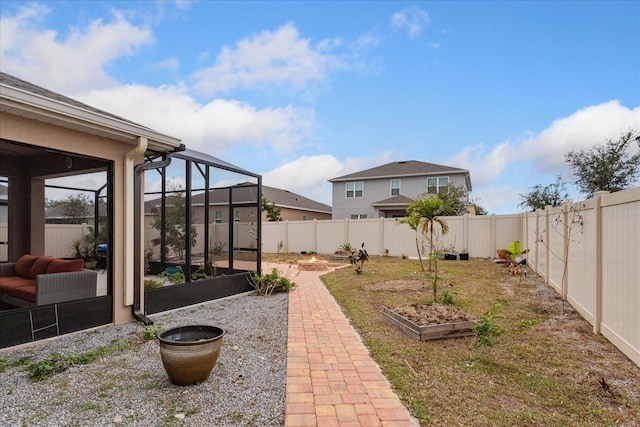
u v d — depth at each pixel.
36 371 3.57
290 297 7.94
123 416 2.85
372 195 26.98
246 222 8.64
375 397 3.18
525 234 12.89
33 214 8.16
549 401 3.09
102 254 8.62
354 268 12.65
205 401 3.12
